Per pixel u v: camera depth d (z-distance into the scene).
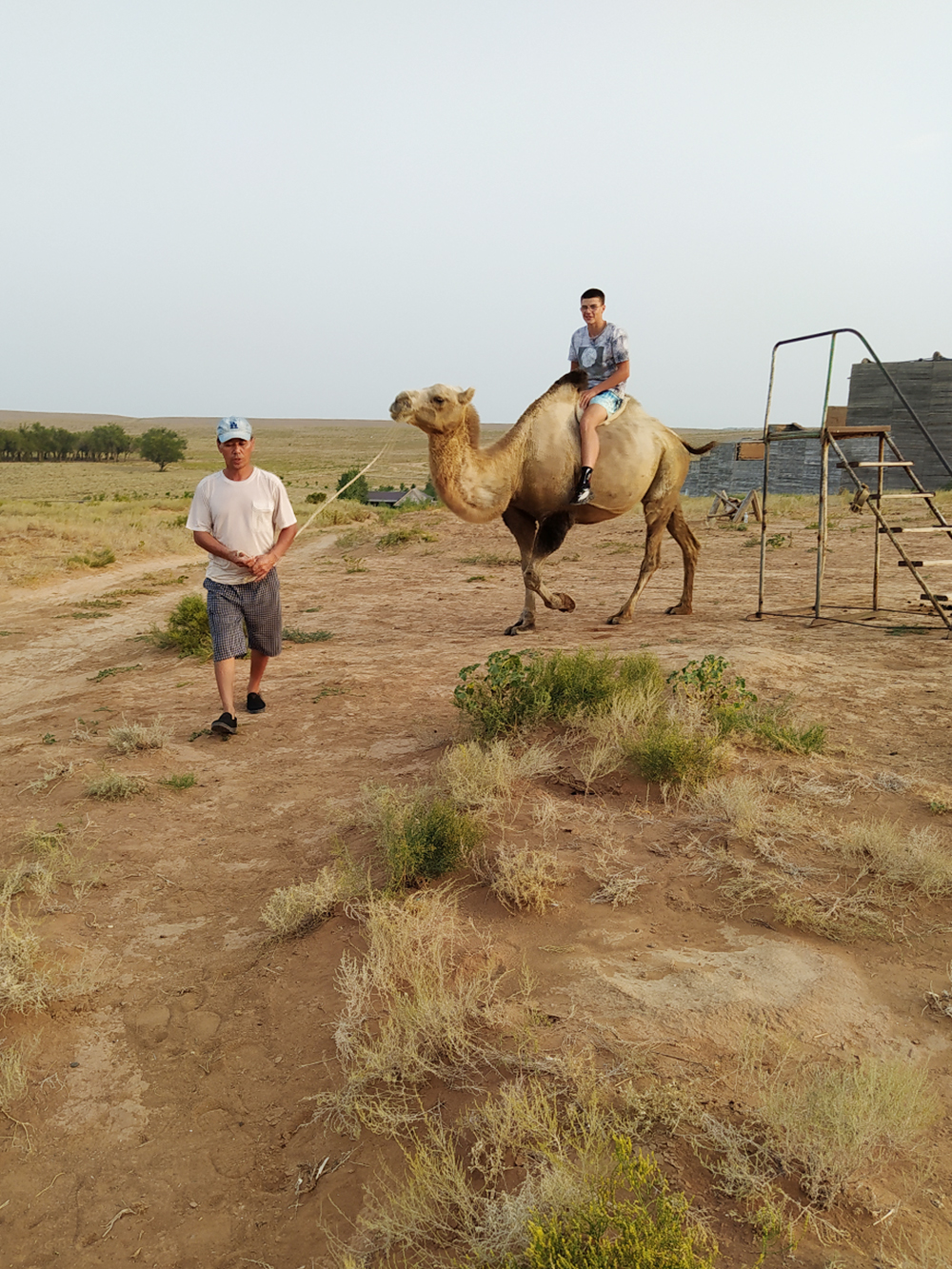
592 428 8.42
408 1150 2.38
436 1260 2.03
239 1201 2.38
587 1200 2.00
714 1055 2.60
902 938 3.22
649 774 4.65
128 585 19.78
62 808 5.05
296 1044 2.95
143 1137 2.64
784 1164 2.17
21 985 3.21
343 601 14.59
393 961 3.17
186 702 7.42
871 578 12.94
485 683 6.04
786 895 3.48
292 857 4.33
